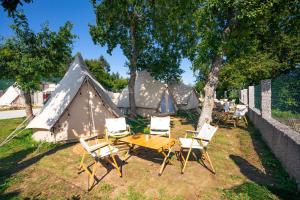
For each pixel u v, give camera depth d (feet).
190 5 39.70
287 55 68.44
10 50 35.01
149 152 22.94
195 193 14.42
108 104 33.68
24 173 18.97
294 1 24.48
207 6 26.23
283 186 15.10
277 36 32.94
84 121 31.42
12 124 50.03
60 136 29.22
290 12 26.45
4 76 37.68
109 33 52.34
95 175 17.62
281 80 22.49
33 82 35.58
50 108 31.12
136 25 50.39
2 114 73.61
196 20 29.71
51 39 36.68
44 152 25.39
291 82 19.75
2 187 16.40
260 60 70.03
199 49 31.78
